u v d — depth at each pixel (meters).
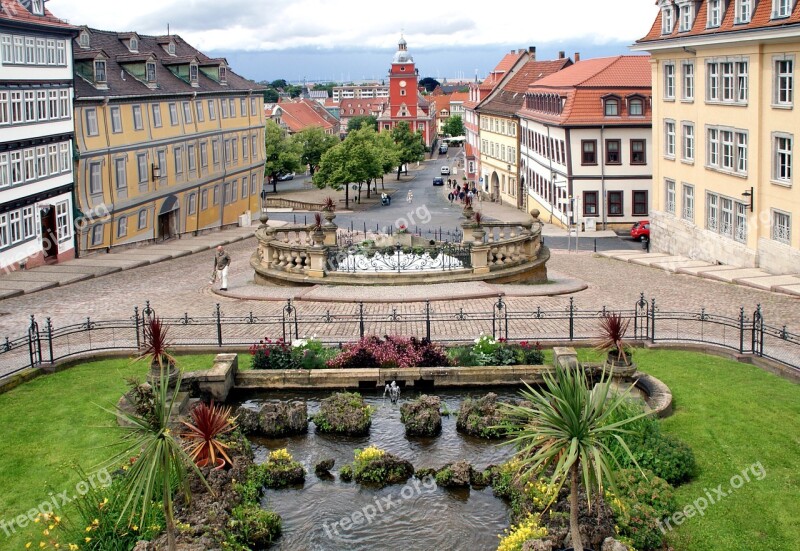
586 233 63.19
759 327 22.55
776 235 36.34
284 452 16.41
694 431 16.61
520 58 103.25
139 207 54.12
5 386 19.70
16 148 40.59
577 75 67.81
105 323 26.27
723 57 39.56
